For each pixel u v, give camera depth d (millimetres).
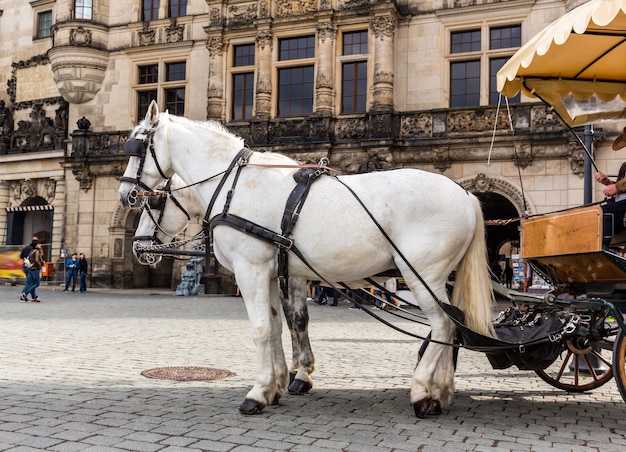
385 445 5363
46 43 40031
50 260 37250
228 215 6672
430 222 6375
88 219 34344
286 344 12250
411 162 26609
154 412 6426
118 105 34875
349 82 28484
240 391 7605
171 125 7395
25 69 40312
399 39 28047
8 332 13375
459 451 5230
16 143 39406
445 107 27125
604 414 6734
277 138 28812
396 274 7273
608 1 5281
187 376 8570
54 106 38500
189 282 29328
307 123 28344
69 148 36000
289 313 7918
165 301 24578
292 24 29062
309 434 5688
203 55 32812
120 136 33688
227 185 6875
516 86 7738
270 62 29453
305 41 29344
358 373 9188
